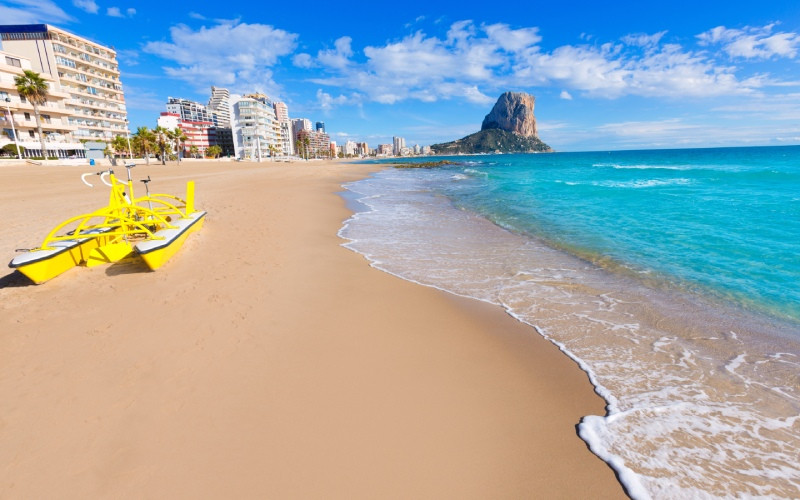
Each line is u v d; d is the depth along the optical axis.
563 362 4.16
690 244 9.02
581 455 2.84
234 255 7.93
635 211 14.06
